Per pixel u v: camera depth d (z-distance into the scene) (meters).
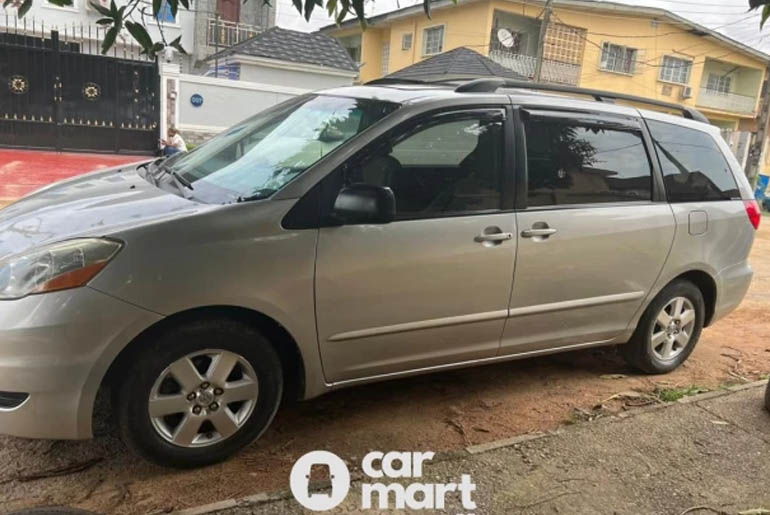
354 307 3.06
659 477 3.05
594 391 4.08
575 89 3.98
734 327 5.82
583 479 2.99
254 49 19.41
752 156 22.47
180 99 15.35
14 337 2.48
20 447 3.02
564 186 3.68
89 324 2.52
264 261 2.81
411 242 3.15
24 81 13.74
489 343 3.57
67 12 20.12
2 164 12.20
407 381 4.06
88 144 14.52
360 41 31.41
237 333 2.84
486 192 3.41
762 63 31.22
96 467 2.90
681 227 4.11
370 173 3.11
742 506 2.87
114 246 2.59
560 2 24.38
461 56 19.39
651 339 4.27
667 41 27.72
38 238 2.71
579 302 3.79
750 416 3.74
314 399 3.72
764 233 13.33
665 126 4.21
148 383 2.70
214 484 2.81
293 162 3.14
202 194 3.11
